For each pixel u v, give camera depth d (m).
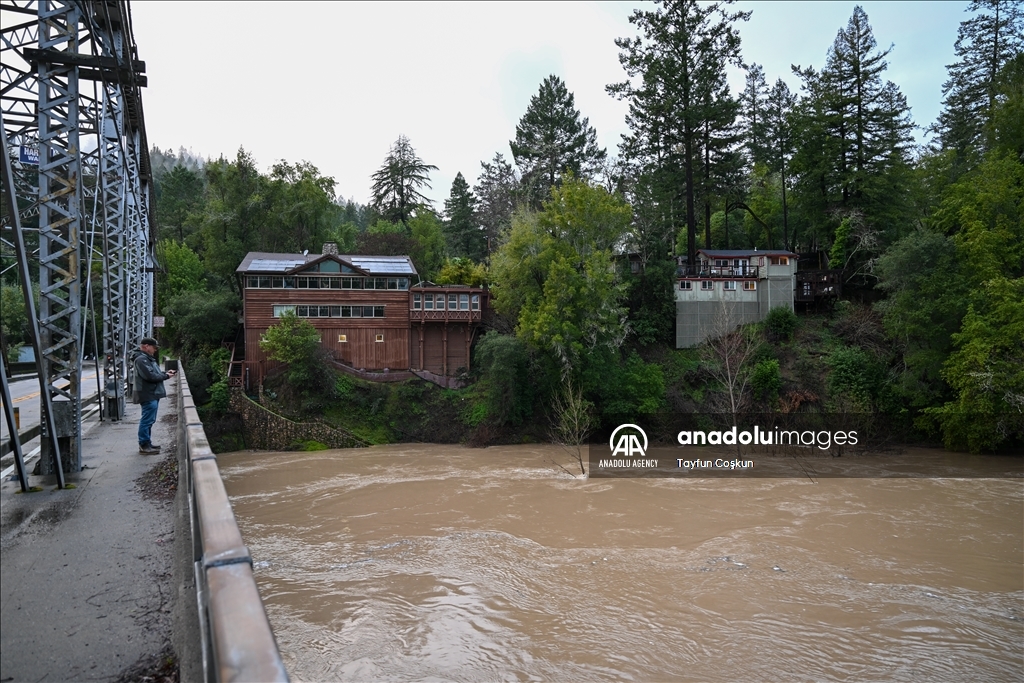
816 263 57.25
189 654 4.11
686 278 48.00
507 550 18.03
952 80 52.91
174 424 15.19
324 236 62.22
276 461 33.16
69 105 9.71
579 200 40.88
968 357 33.84
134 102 17.91
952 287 36.16
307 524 20.81
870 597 14.98
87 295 14.57
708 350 45.59
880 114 50.50
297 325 39.88
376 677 11.17
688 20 49.28
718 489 26.27
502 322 44.44
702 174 53.97
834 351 43.41
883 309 40.00
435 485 26.86
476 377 43.84
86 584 5.41
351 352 43.16
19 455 8.19
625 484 27.19
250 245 56.25
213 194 58.53
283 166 58.53
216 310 43.88
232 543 2.60
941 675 11.68
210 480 3.95
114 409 15.80
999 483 27.67
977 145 47.03
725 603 14.55
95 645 4.36
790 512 22.47
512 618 13.63
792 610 14.24
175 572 5.70
